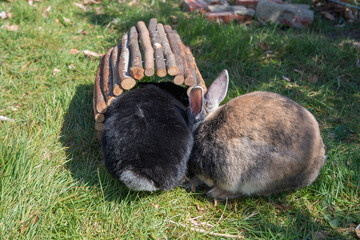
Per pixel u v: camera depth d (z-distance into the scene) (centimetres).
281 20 156
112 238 77
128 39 105
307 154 84
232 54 131
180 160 83
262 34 146
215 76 124
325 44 136
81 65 125
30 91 114
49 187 84
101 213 81
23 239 74
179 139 83
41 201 81
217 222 83
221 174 86
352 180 91
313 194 90
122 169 80
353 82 124
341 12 163
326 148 100
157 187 82
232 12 157
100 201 83
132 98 89
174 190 89
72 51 131
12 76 118
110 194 86
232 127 85
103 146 86
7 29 138
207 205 88
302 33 148
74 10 157
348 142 103
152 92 92
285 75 126
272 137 83
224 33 138
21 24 142
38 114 105
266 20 157
